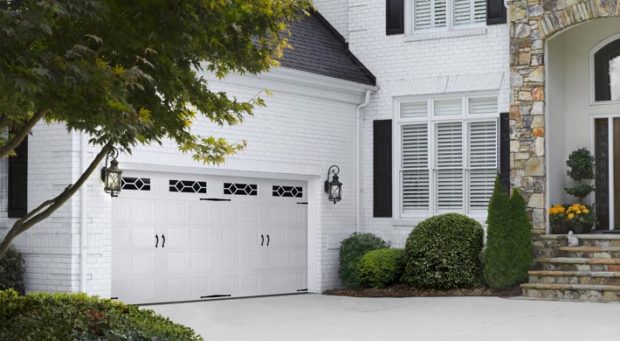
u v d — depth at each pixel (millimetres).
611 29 19297
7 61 7148
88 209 15156
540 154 18484
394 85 20375
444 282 18219
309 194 19562
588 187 19016
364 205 20547
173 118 9289
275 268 18719
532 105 18594
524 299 16812
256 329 13227
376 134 20500
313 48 20031
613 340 11906
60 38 8031
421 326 13445
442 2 20156
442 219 18609
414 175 20188
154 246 16281
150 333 9344
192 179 17016
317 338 12328
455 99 19891
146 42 8414
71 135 15008
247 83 17719
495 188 17922
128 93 8070
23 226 9375
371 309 15812
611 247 17625
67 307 10031
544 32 18500
